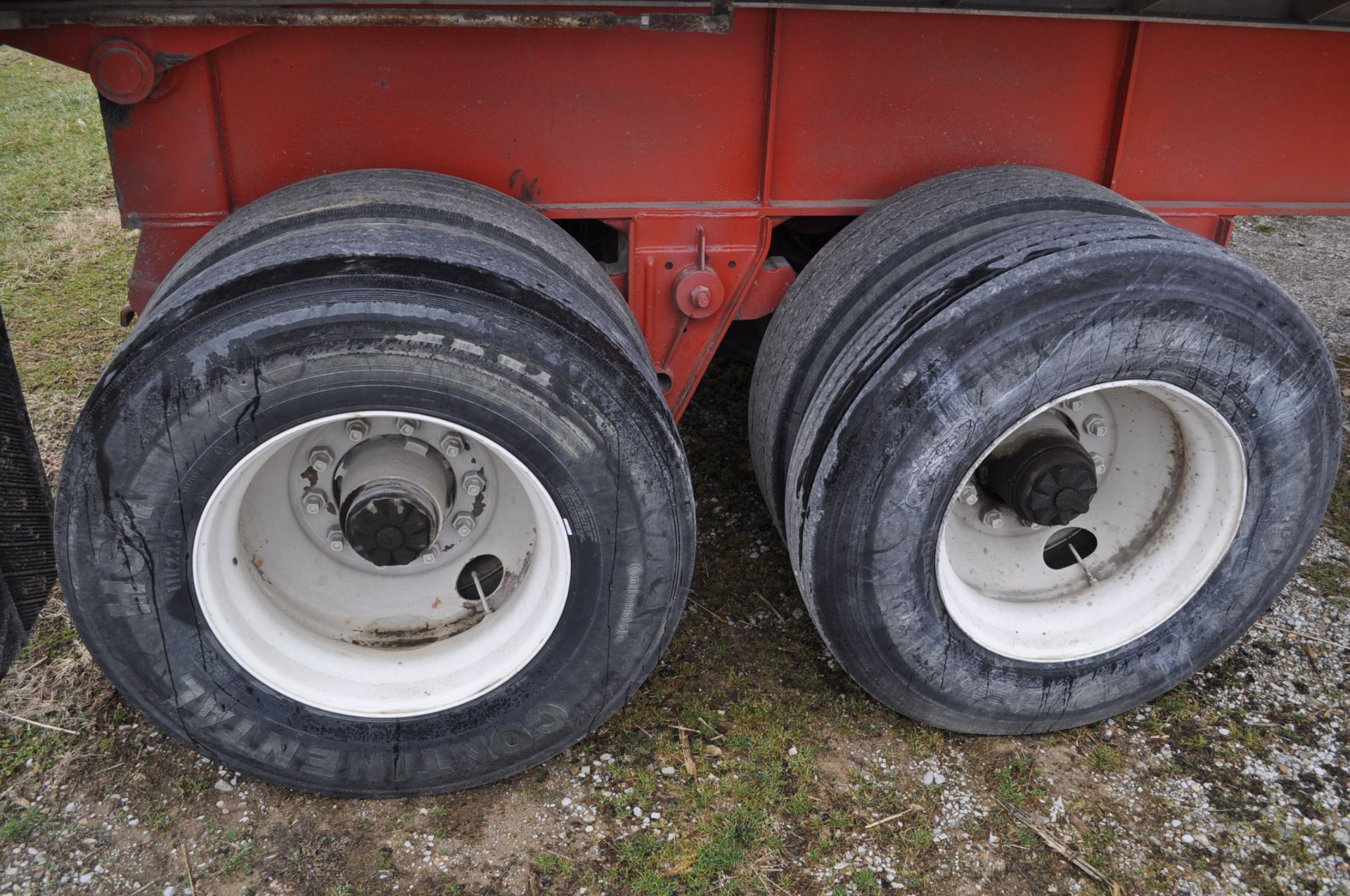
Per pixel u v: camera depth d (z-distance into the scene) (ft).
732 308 9.07
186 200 7.96
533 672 7.54
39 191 20.45
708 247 8.75
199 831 7.70
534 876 7.43
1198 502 8.47
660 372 9.23
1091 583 8.89
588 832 7.78
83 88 27.20
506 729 7.72
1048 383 7.25
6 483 6.98
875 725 8.85
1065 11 8.05
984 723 8.60
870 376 7.34
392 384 6.48
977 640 8.21
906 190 8.73
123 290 16.57
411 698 7.54
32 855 7.45
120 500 6.51
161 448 6.40
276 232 7.02
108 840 7.59
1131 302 7.12
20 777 8.07
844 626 7.86
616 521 7.08
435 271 6.47
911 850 7.74
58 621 9.63
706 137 8.38
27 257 17.53
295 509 7.66
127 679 7.14
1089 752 8.75
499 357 6.49
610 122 8.20
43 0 6.64
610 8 7.07
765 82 8.23
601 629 7.45
